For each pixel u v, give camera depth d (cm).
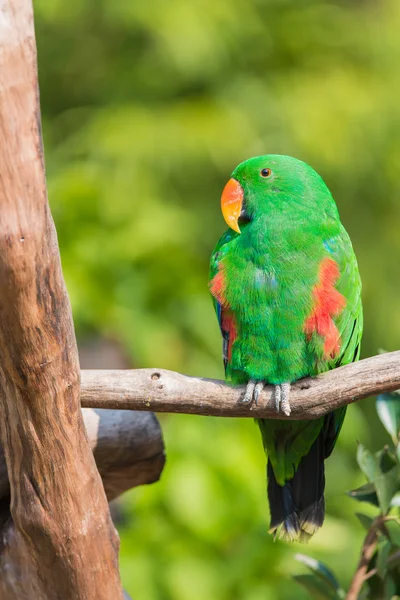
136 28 1502
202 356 1017
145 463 604
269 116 1459
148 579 809
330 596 601
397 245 1542
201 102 1459
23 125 377
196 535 820
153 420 603
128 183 1274
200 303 1008
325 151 1438
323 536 924
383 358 512
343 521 1025
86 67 1543
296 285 586
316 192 611
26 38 369
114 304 945
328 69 1547
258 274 592
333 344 590
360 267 1509
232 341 601
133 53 1525
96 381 508
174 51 1454
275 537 627
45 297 414
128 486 619
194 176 1394
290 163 611
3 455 535
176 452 854
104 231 963
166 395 514
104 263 949
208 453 858
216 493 830
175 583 808
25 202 388
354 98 1514
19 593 544
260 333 588
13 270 396
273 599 830
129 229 976
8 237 389
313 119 1457
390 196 1539
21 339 418
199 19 1480
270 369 588
